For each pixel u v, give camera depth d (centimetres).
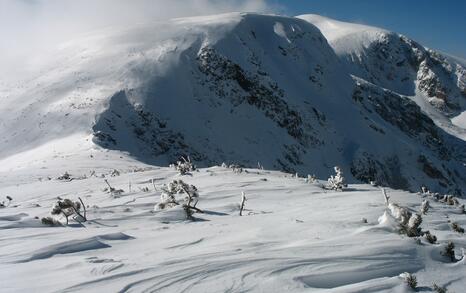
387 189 1534
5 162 5112
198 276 404
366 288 388
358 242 517
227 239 580
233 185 1472
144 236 635
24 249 536
